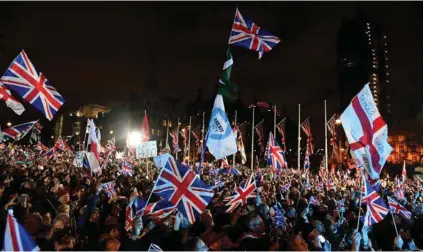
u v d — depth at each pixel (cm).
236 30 1069
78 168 2008
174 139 4147
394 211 1133
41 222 757
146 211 749
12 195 1049
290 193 1505
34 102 970
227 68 1011
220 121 962
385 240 1062
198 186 751
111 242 682
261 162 6381
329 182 2194
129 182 1680
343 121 845
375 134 848
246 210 1025
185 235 766
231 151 952
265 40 1081
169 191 743
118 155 3928
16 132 1939
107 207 1072
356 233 842
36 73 984
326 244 827
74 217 954
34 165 2402
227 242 785
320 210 1177
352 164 3334
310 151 3809
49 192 1318
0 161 2572
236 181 1905
